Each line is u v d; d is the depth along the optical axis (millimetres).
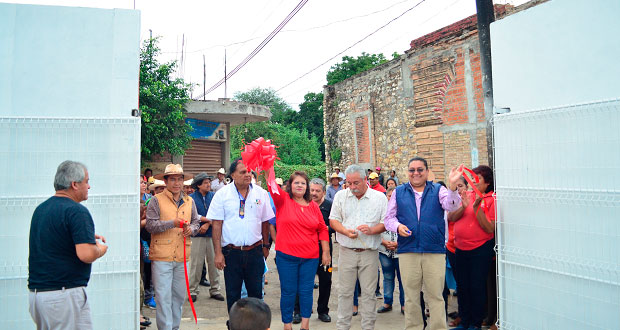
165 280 4277
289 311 4430
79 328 2969
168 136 12758
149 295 6031
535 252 3605
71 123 3662
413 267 4172
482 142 9953
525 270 3697
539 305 3576
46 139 3615
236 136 29125
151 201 4367
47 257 2807
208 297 6531
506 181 3885
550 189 3484
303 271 4465
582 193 3248
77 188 2980
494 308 4758
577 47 3398
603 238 3113
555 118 3461
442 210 4184
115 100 3820
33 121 3598
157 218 4328
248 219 4238
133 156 3744
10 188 3537
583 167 3252
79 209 2869
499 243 3934
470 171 4504
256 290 4258
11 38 3654
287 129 31672
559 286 3414
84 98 3766
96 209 3641
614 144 3057
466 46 10312
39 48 3701
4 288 3479
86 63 3781
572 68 3436
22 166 3564
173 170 4441
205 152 15945
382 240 4617
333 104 16922
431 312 4164
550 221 3488
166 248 4324
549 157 3502
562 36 3510
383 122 13758
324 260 4789
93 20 3811
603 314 3107
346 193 4480
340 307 4461
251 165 4129
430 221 4145
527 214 3682
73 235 2818
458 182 4285
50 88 3705
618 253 3016
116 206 3674
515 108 3918
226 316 5570
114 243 3654
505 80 4020
